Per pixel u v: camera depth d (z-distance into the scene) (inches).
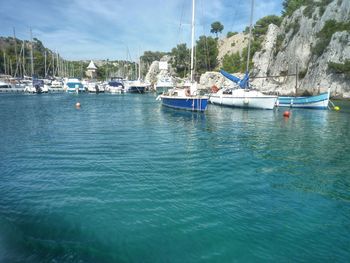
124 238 240.7
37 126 826.8
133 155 503.8
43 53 4421.8
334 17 2276.1
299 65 2425.0
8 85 2588.6
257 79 2763.3
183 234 247.8
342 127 856.9
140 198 319.6
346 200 326.3
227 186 362.0
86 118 1019.3
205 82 3238.2
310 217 283.9
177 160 477.1
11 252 221.0
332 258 221.1
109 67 5733.3
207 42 3764.8
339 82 2003.0
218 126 860.0
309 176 406.9
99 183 363.9
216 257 219.3
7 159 472.7
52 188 346.0
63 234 245.9
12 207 293.9
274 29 2893.7
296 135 722.2
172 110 1286.9
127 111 1267.2
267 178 395.9
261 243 237.9
